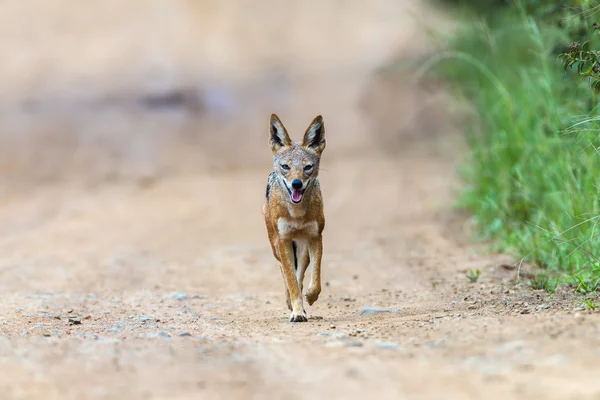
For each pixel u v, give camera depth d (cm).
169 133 3444
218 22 4769
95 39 4512
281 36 4631
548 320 853
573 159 1290
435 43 2047
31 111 3625
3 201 2545
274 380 704
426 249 1608
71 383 706
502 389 638
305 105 3772
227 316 1117
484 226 1655
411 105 3666
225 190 2598
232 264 1584
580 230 1212
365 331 921
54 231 2033
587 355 710
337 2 5125
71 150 3234
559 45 1402
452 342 796
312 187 1062
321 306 1196
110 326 1029
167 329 991
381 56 4175
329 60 4247
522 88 1614
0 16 4750
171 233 1967
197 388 688
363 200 2328
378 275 1415
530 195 1483
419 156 3100
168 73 4075
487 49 1786
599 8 1191
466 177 1948
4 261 1666
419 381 672
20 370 746
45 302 1250
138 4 4947
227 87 3934
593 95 1223
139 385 699
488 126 1812
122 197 2536
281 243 1071
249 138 3431
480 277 1280
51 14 4788
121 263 1622
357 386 670
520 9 1492
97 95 3797
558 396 613
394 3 5028
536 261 1316
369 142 3381
